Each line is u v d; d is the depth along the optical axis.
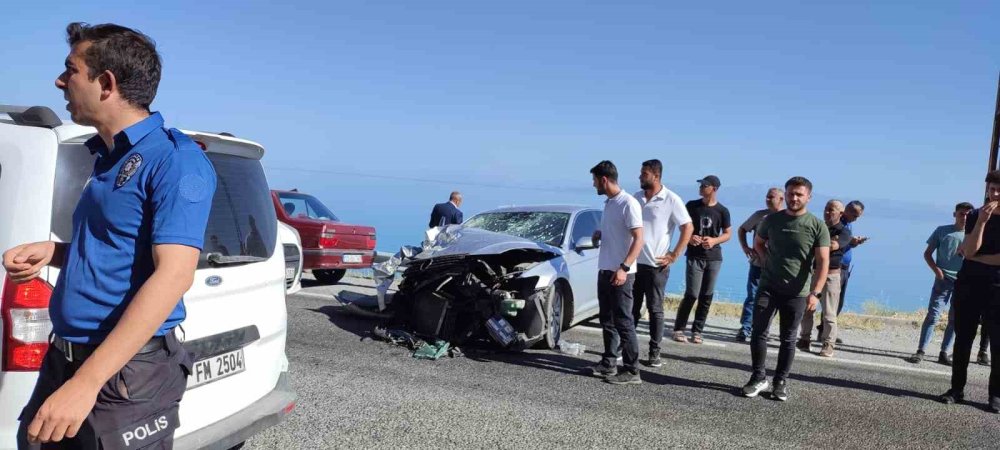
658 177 6.09
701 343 7.66
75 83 1.74
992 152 8.86
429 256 6.43
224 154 3.22
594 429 4.38
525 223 7.98
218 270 2.91
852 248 7.53
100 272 1.71
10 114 2.58
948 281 6.99
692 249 7.52
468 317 6.54
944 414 5.13
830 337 7.21
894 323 9.75
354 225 10.89
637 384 5.57
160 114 1.88
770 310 5.33
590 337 7.62
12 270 2.03
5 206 2.40
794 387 5.74
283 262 3.46
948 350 8.01
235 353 2.99
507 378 5.54
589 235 8.05
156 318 1.60
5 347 2.32
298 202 11.12
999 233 5.18
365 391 4.92
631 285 5.50
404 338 6.45
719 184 7.54
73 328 1.74
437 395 4.92
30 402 1.84
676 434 4.36
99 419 1.72
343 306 7.55
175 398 1.88
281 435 3.95
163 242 1.65
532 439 4.12
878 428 4.70
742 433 4.46
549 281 6.56
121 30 1.78
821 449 4.22
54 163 2.50
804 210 5.24
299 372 5.32
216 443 2.73
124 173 1.71
